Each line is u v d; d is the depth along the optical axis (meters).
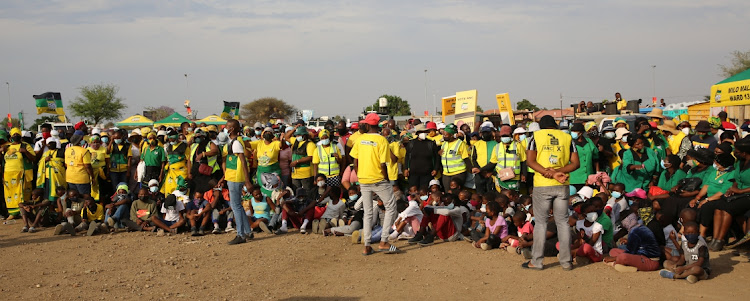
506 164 10.12
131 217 10.36
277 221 10.16
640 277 6.64
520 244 7.81
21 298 6.07
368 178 8.03
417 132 10.82
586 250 7.26
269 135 10.80
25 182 11.69
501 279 6.68
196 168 10.59
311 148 10.97
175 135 10.93
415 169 10.66
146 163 11.05
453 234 9.02
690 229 6.51
